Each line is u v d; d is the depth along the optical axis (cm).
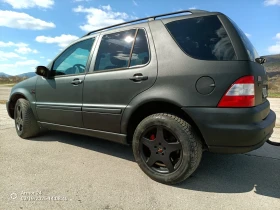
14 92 417
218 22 219
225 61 204
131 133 270
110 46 284
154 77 231
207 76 205
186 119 228
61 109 328
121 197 207
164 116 229
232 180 241
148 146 242
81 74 305
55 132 441
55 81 338
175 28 238
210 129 204
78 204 195
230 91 198
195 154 216
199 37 222
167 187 226
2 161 289
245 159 303
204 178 246
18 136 412
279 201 201
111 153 325
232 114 197
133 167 275
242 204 196
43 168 269
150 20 260
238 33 218
